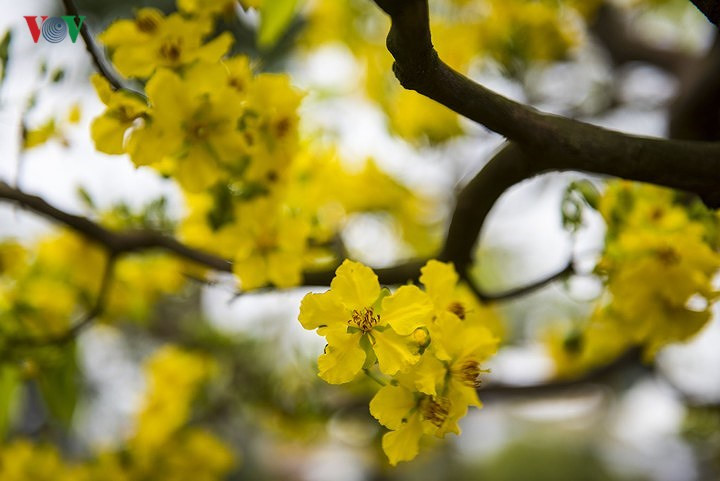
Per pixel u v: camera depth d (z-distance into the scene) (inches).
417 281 29.2
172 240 30.1
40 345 31.9
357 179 39.5
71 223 29.7
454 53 40.9
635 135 24.7
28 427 61.5
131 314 39.4
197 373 45.4
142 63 26.5
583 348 31.6
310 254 30.6
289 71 50.6
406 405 24.2
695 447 66.4
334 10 47.2
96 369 75.2
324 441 56.3
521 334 62.3
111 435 71.6
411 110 39.7
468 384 24.3
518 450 187.5
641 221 28.4
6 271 35.3
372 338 24.1
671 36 62.1
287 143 27.9
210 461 42.5
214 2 27.3
